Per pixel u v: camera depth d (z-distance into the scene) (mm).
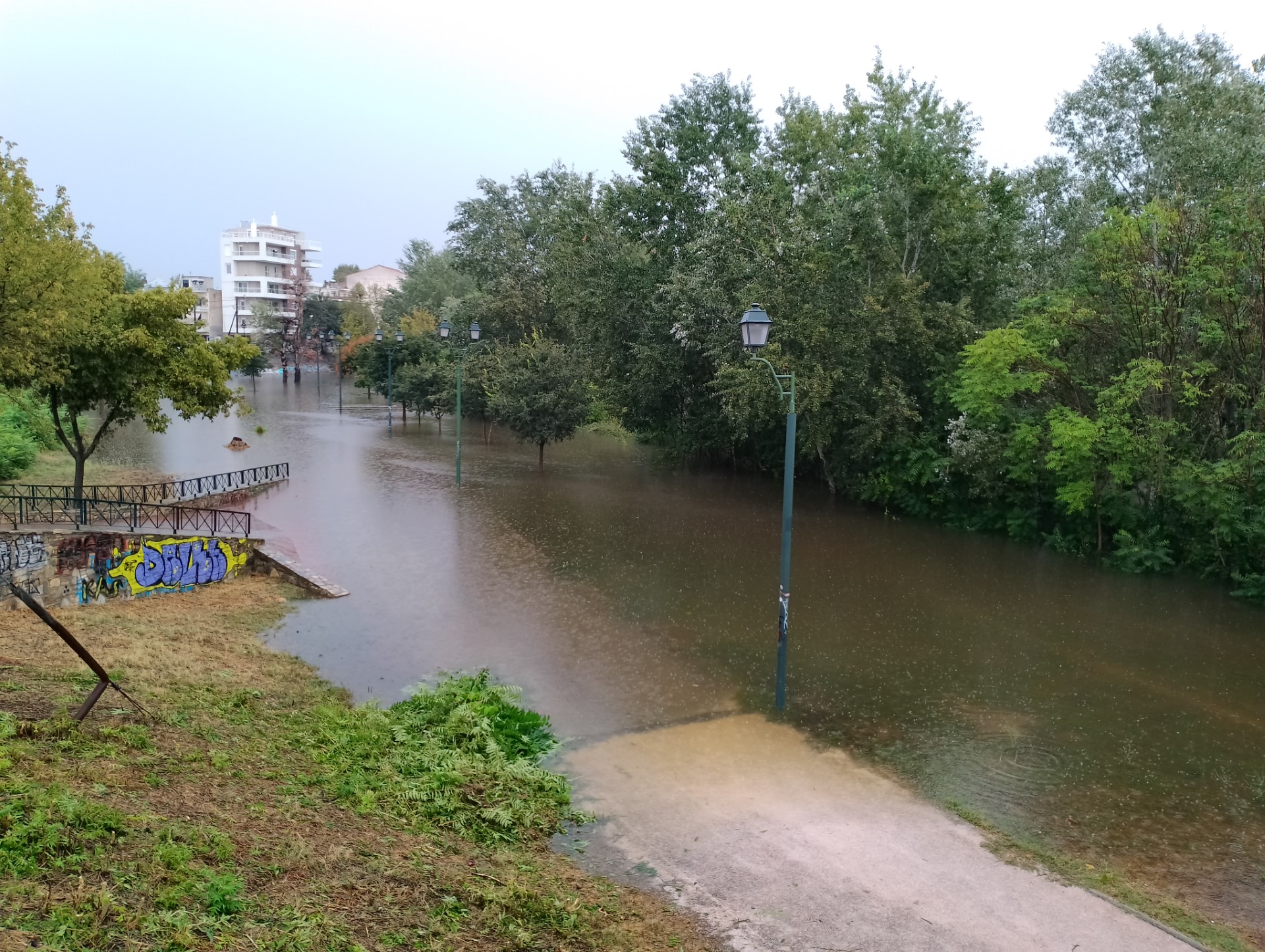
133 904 5102
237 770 8039
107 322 20375
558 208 44500
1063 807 9961
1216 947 7352
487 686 12414
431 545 22297
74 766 6926
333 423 52719
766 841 8844
